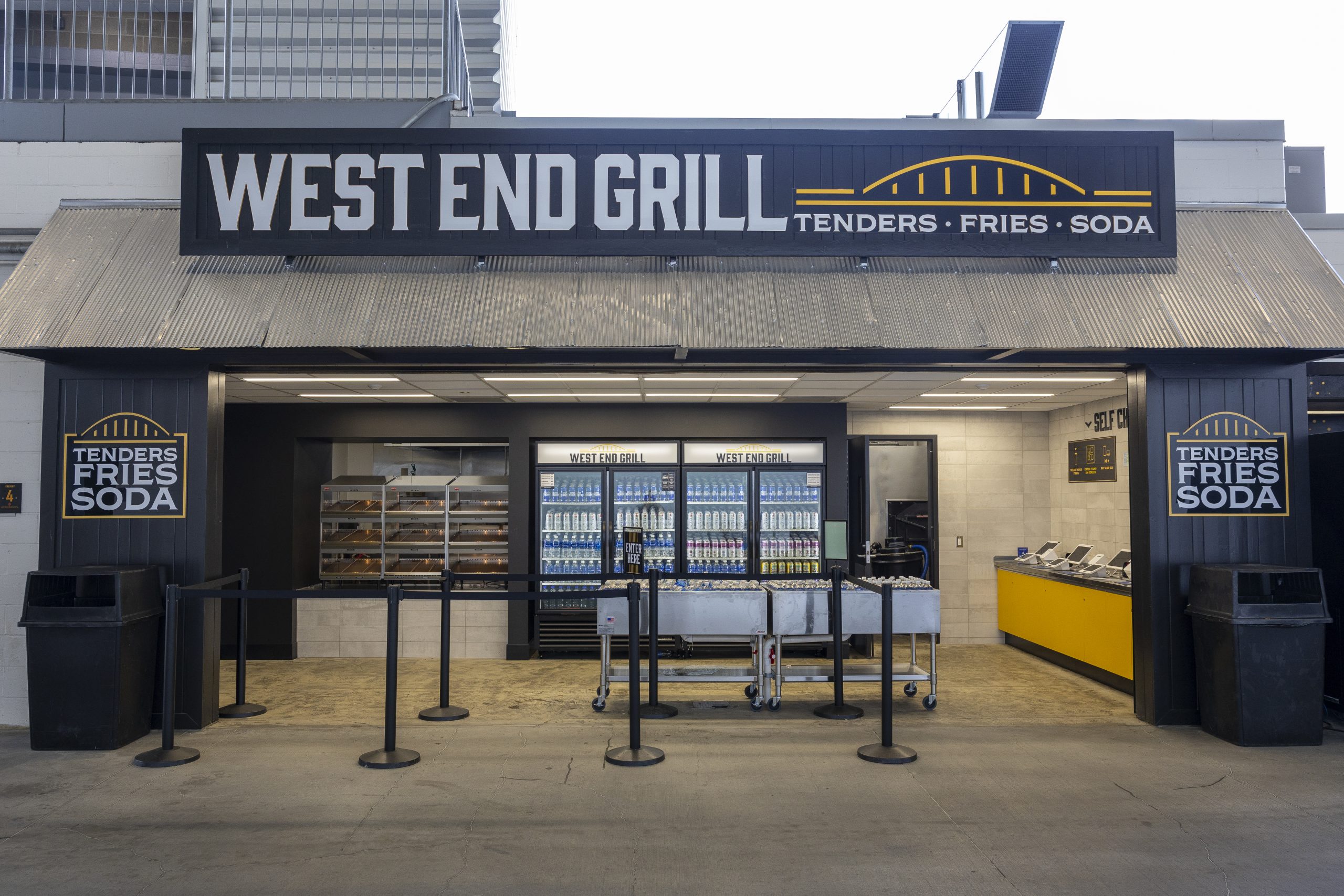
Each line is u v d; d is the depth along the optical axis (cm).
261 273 559
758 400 820
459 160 560
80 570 505
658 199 562
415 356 556
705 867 348
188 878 338
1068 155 571
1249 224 612
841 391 747
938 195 567
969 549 940
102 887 330
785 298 550
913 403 854
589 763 479
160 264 563
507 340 523
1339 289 567
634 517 852
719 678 623
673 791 434
